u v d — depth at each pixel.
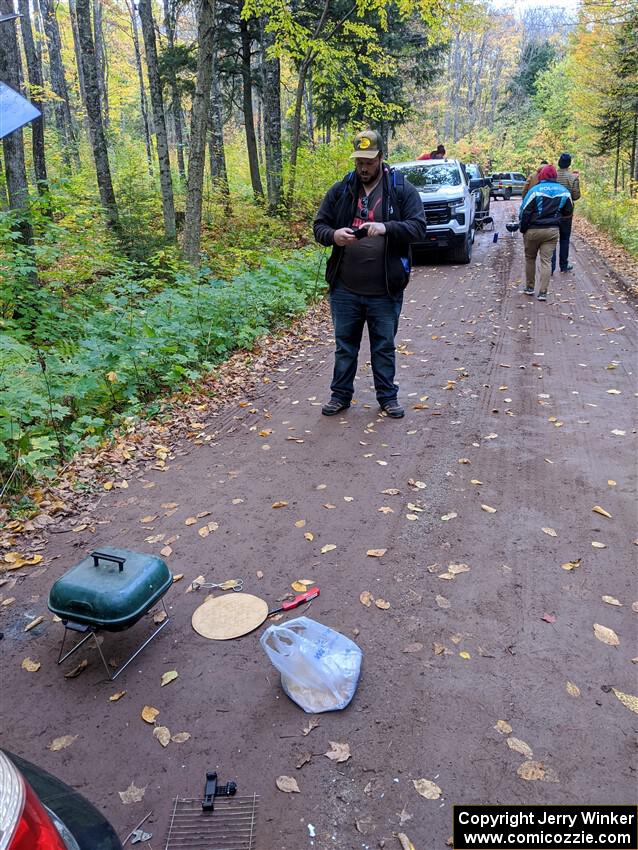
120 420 5.95
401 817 2.14
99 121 14.36
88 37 13.97
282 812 2.18
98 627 2.77
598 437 5.12
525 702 2.59
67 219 11.76
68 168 20.25
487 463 4.77
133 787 2.29
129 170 18.70
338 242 5.05
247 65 20.25
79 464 5.05
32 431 5.34
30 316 8.49
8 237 8.45
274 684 2.76
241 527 4.05
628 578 3.36
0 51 8.81
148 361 6.68
